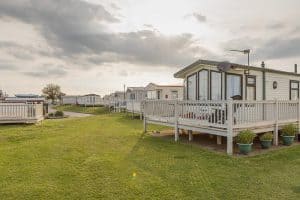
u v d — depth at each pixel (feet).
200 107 35.09
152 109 45.91
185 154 30.12
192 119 35.96
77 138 40.86
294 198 18.08
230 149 30.07
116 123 64.75
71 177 22.21
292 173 23.48
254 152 31.19
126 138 41.06
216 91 48.29
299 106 40.47
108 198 18.12
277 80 53.11
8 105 57.82
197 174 22.97
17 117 58.18
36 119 59.67
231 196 18.40
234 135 30.91
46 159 27.84
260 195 18.57
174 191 19.25
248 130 31.40
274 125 36.09
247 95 47.91
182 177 22.20
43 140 39.09
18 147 33.91
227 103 30.45
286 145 35.65
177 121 39.09
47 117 88.99
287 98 55.26
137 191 19.26
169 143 36.83
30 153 30.48
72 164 25.94
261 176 22.57
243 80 47.62
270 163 26.66
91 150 32.12
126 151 31.65
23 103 59.47
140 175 22.68
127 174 22.94
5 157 28.68
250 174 23.06
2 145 35.65
